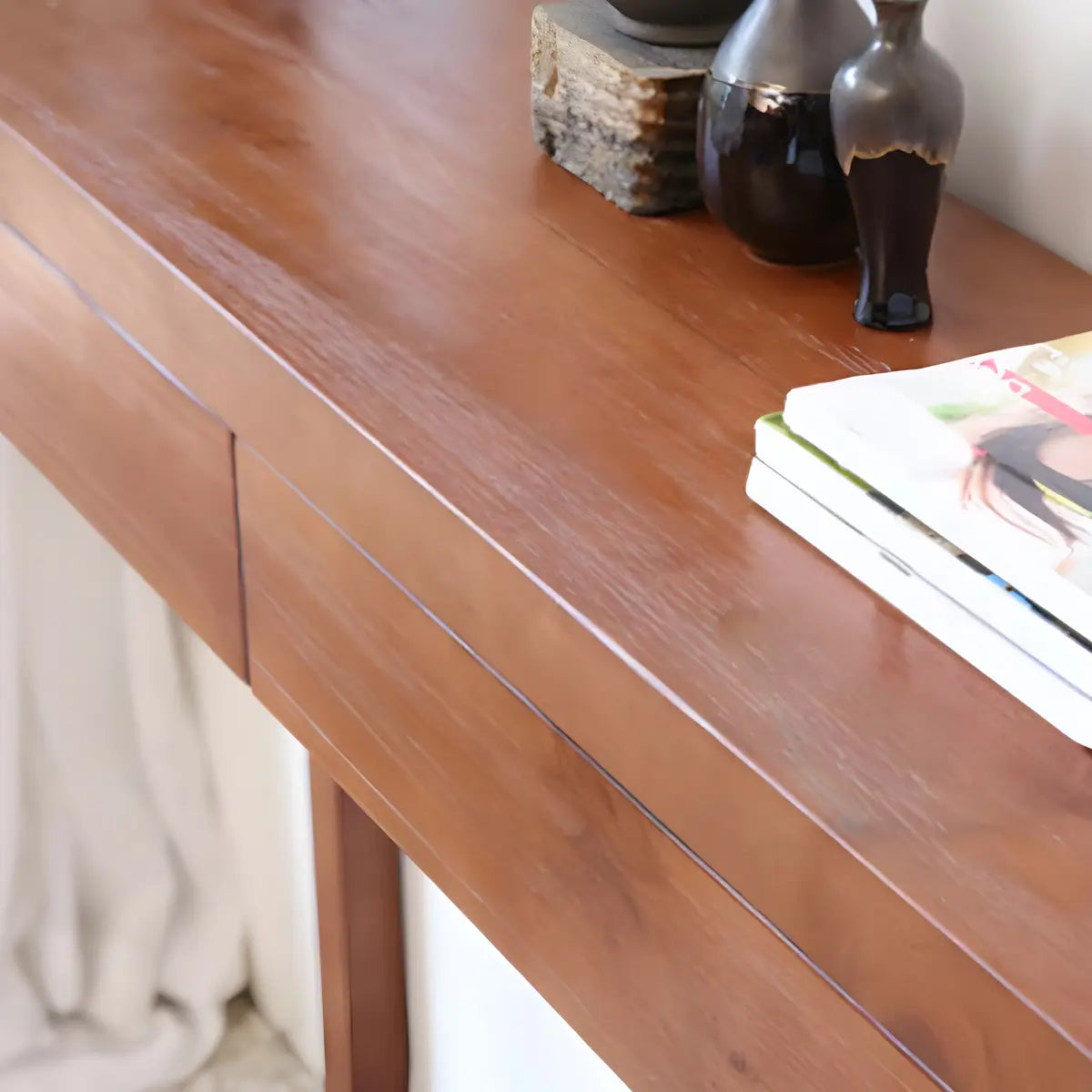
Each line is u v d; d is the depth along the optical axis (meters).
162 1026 1.66
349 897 1.31
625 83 0.84
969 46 0.89
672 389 0.70
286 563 0.76
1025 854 0.46
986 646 0.53
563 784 0.60
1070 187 0.85
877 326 0.75
